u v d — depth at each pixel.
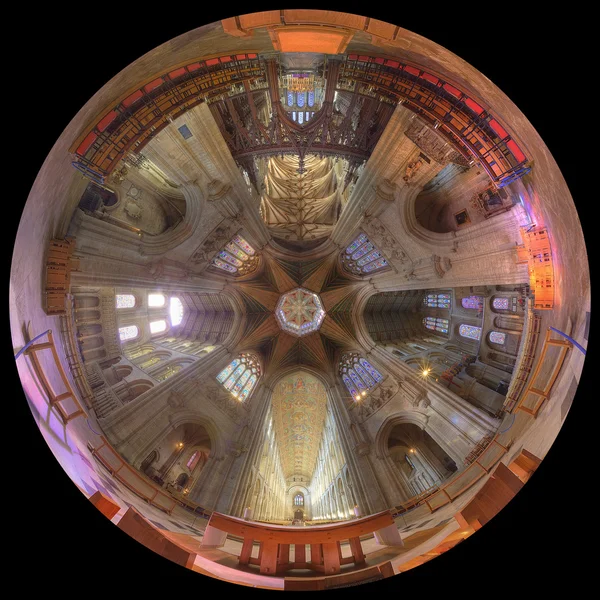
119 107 10.03
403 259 18.78
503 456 10.41
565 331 8.91
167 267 16.77
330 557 8.01
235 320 25.16
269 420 25.78
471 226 14.05
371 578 7.11
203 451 18.86
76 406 10.64
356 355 25.09
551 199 8.91
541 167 8.73
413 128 13.15
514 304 19.11
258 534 8.40
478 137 9.80
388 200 17.06
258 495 19.78
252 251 23.22
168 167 14.55
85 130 9.38
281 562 8.12
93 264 12.21
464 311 23.25
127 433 14.20
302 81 15.75
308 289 25.69
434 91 10.64
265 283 25.73
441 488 13.16
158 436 15.73
